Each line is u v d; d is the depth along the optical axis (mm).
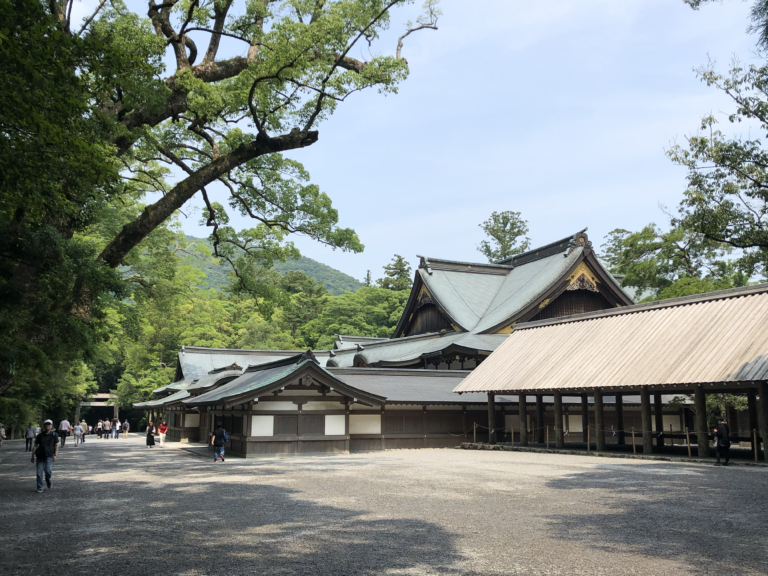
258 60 21281
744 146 19875
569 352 26219
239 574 6816
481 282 49562
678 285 36906
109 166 10953
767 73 18703
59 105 9125
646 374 21047
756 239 19953
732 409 35438
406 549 7961
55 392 43625
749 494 12625
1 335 11984
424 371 35000
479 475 16953
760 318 20000
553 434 33219
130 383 66438
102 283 13070
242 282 28359
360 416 28797
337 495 13172
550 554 7629
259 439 24828
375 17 21484
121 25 17297
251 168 26141
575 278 41344
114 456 27625
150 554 7781
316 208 25781
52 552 7934
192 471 19312
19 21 8445
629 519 9922
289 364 27469
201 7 20062
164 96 17656
